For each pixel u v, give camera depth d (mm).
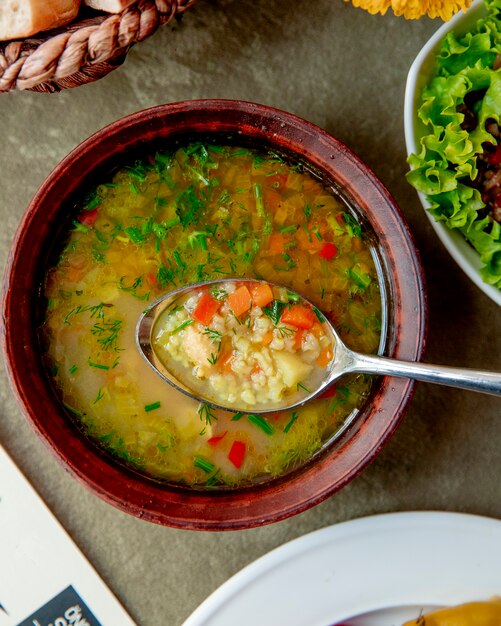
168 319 371
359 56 412
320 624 403
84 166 359
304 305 371
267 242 376
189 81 410
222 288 371
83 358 372
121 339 374
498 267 375
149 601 413
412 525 404
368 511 415
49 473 412
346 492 416
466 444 417
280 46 411
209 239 375
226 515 359
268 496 362
